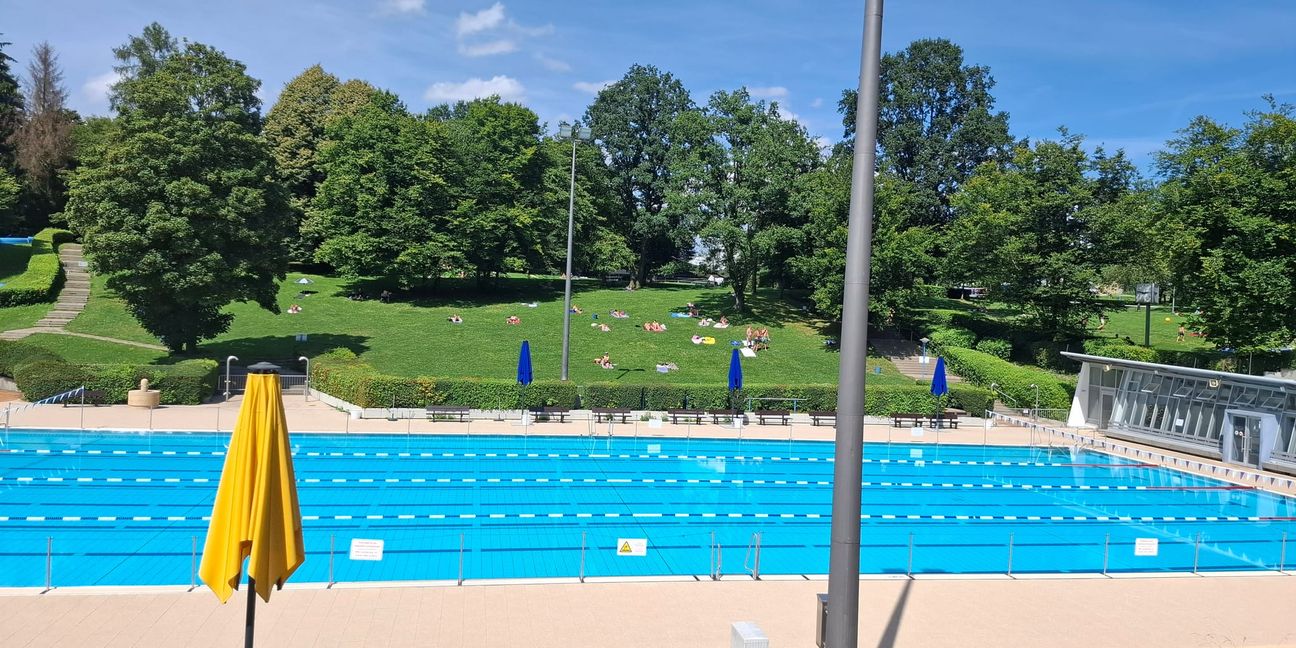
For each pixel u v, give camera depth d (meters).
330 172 58.84
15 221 64.25
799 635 11.27
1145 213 42.16
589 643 10.81
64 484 20.11
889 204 47.41
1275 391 27.27
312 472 22.59
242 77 36.84
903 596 13.23
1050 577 14.52
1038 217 44.09
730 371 32.75
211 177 34.91
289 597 12.16
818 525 18.64
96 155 36.91
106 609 11.44
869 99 7.77
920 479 24.39
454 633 11.00
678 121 53.50
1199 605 13.17
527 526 17.78
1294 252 33.81
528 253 62.28
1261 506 21.77
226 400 33.22
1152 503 21.94
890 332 49.66
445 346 42.75
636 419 31.89
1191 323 39.53
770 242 48.28
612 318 49.91
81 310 46.56
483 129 59.75
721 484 22.62
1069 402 36.78
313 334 44.59
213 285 34.78
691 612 12.09
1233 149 37.19
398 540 16.38
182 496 19.16
